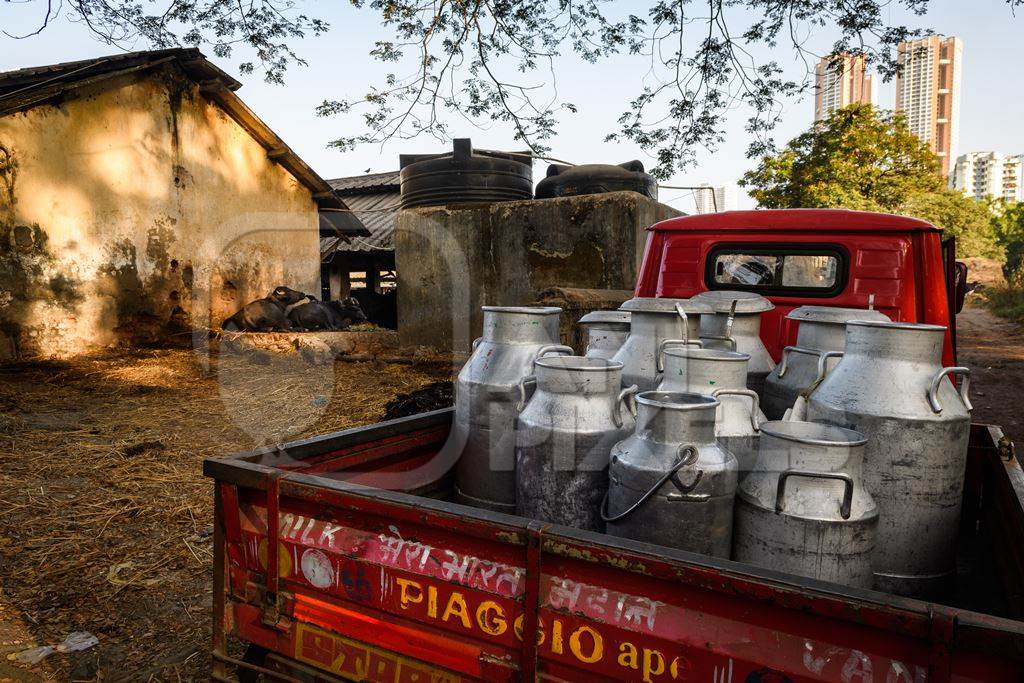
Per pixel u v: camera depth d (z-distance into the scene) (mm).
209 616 2693
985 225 37250
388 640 1548
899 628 1068
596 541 1301
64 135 8664
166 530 3469
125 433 4867
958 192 34375
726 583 1188
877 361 1793
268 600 1718
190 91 10328
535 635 1362
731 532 1678
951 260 4047
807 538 1515
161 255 9867
